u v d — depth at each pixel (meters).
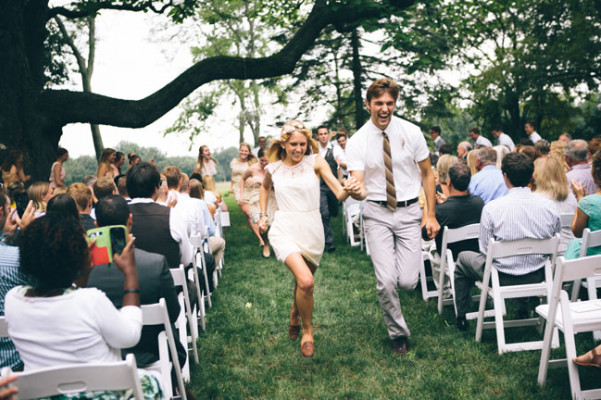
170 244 3.68
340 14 10.38
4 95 9.82
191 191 6.59
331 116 24.78
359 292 5.73
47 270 1.99
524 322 4.00
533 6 23.22
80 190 4.16
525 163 3.76
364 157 3.86
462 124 39.56
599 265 2.92
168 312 2.98
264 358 4.05
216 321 5.00
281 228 3.68
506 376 3.46
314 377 3.64
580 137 26.48
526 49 23.34
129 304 2.23
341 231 10.12
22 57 10.04
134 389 1.97
